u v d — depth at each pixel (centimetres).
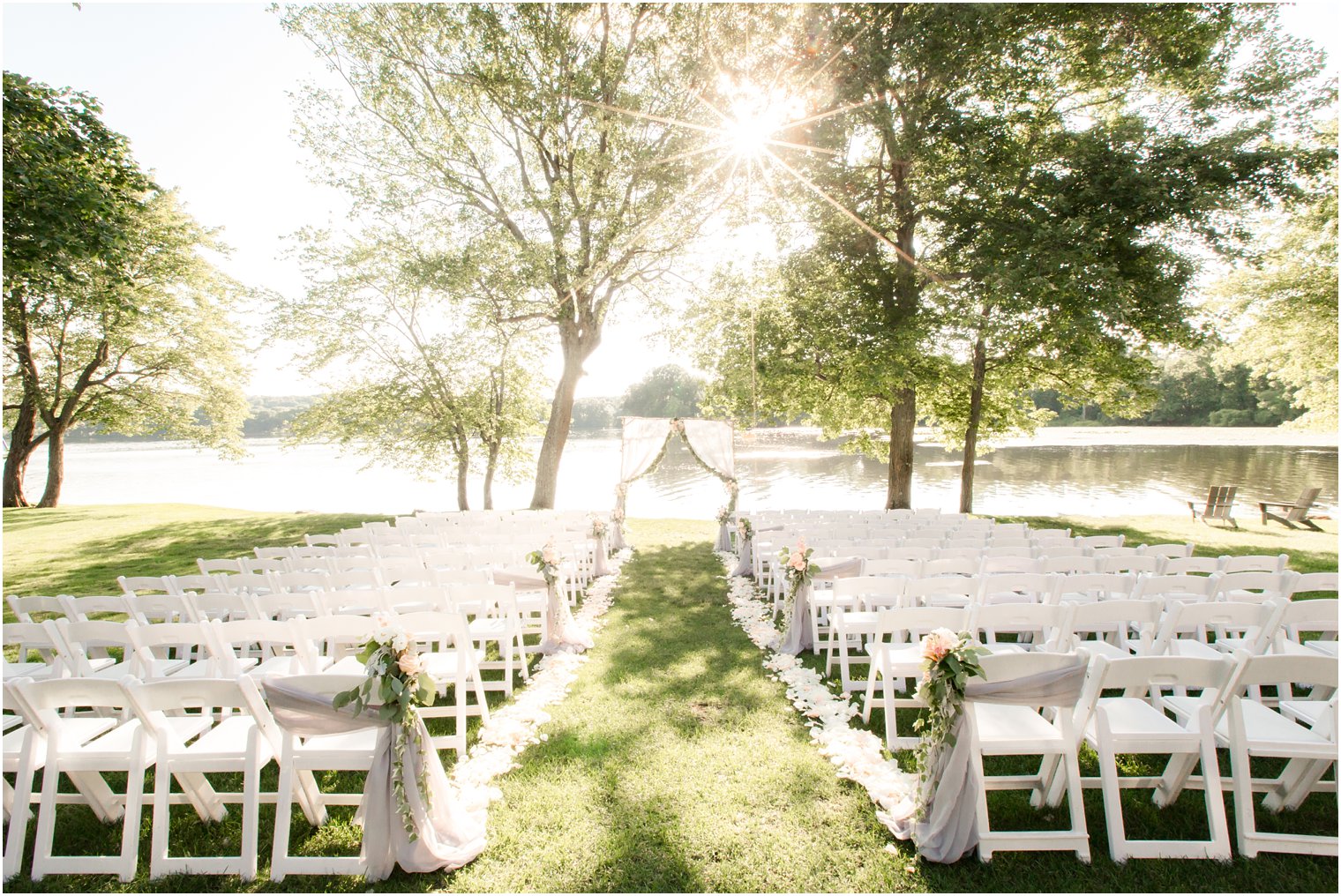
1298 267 1742
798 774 394
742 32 1317
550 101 1390
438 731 464
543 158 1580
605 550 978
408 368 1808
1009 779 355
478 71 1414
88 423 2384
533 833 343
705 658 603
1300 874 300
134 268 1978
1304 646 471
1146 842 313
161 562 1105
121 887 310
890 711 419
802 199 1384
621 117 1445
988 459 3544
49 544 1287
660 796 373
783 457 3994
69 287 1180
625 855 324
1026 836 317
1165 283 1200
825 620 661
